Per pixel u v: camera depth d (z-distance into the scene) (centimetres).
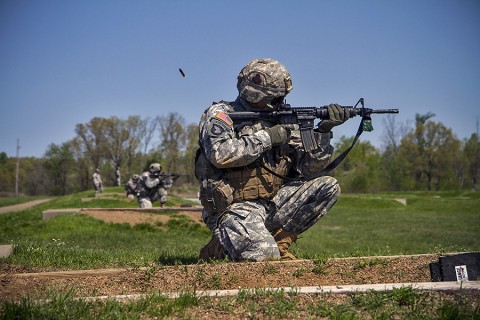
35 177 11331
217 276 596
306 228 767
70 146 9619
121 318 471
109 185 9481
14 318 459
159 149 8850
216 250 756
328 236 2103
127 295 542
